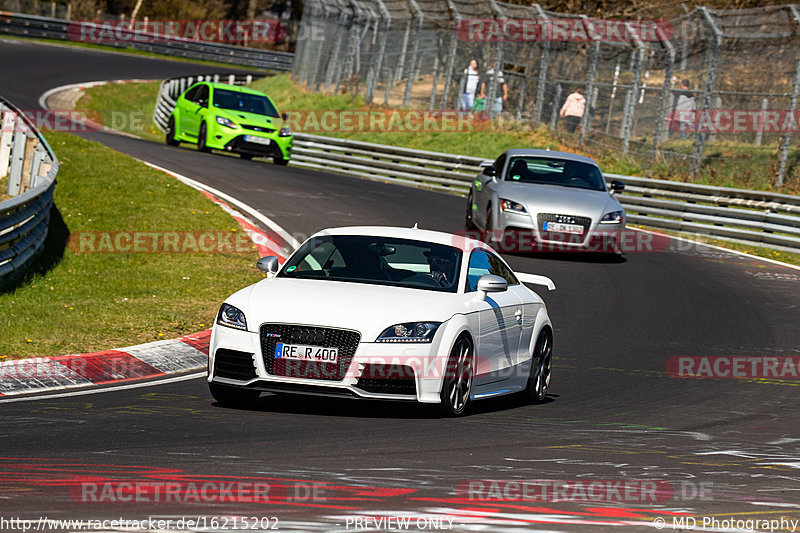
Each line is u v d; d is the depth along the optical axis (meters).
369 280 31.98
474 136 125.06
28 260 52.09
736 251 73.88
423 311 29.84
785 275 65.19
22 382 33.81
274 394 33.69
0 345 37.91
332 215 72.50
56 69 171.25
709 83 99.12
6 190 70.94
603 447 26.92
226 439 25.89
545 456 25.28
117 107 152.38
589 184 67.75
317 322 28.95
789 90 99.50
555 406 33.97
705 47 101.44
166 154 96.25
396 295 30.64
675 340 46.44
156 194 69.38
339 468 22.66
